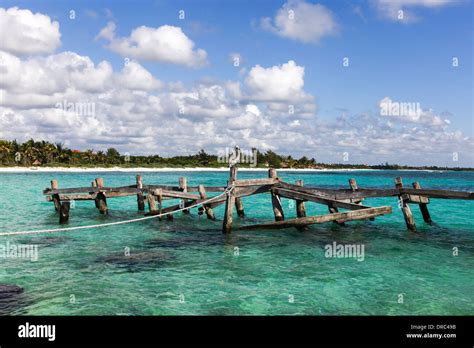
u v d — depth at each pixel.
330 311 10.02
